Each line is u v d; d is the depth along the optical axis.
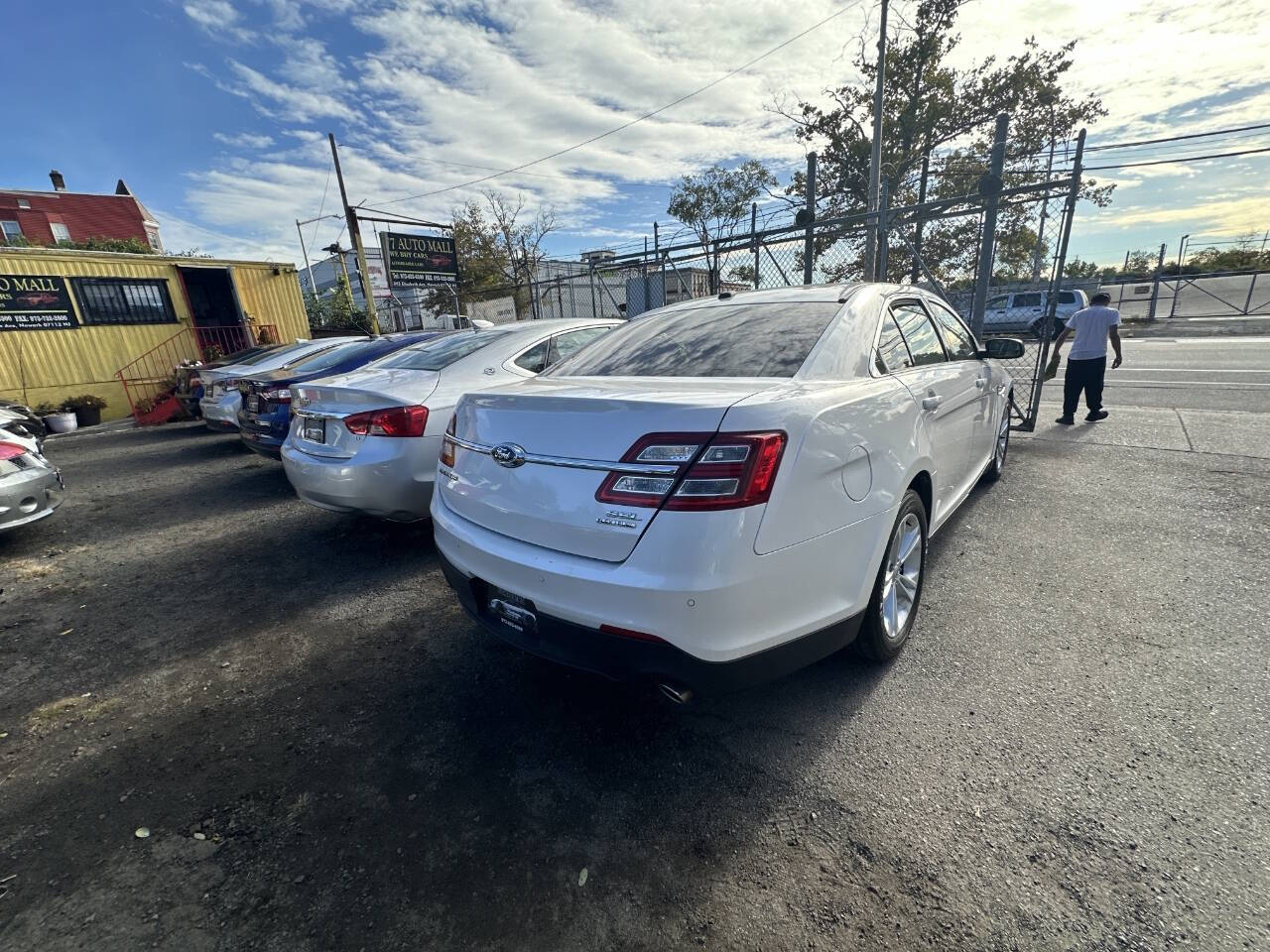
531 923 1.50
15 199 28.53
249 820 1.87
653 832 1.75
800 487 1.76
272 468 7.04
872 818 1.75
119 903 1.60
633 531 1.69
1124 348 14.36
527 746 2.15
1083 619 2.72
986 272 6.16
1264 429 5.92
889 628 2.41
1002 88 20.81
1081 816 1.70
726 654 1.70
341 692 2.54
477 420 2.19
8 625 3.28
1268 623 2.59
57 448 9.30
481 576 2.10
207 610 3.37
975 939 1.39
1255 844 1.58
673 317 2.98
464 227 27.58
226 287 14.98
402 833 1.79
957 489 3.39
